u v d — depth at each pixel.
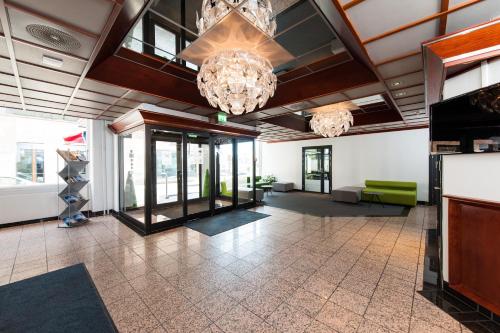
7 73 3.17
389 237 4.45
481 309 2.16
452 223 2.46
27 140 6.09
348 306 2.31
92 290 2.63
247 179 7.93
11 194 5.29
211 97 3.70
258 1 2.45
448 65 2.43
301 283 2.77
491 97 2.17
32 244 4.14
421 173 8.16
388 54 2.98
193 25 3.40
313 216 6.29
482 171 2.19
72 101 4.51
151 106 4.92
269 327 2.03
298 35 3.41
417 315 2.16
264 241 4.27
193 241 4.30
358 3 2.12
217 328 2.02
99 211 6.44
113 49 3.03
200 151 7.23
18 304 2.38
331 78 4.16
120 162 6.12
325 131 6.45
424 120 7.05
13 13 1.97
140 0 2.06
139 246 4.04
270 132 9.73
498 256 2.07
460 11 2.18
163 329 2.01
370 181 8.92
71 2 1.90
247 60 3.08
